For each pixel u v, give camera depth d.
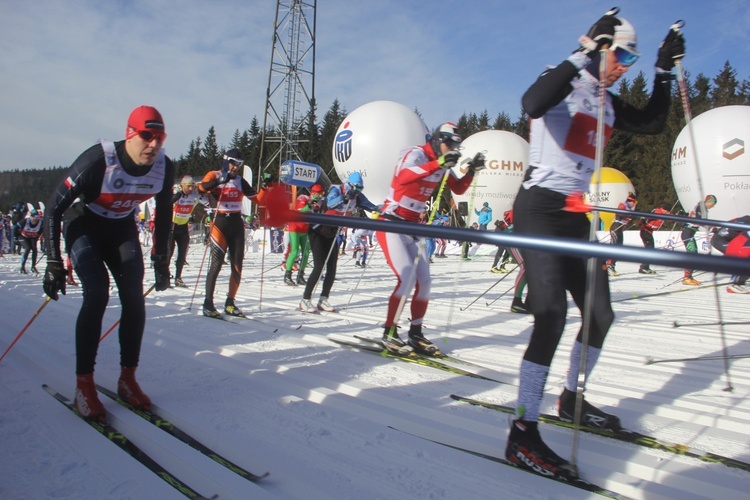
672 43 2.36
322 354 3.60
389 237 3.65
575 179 2.02
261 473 1.85
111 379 2.87
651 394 2.86
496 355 3.72
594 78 2.07
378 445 2.11
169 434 2.14
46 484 1.72
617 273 11.52
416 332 3.68
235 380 2.94
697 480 1.85
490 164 17.97
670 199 29.44
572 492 1.76
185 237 7.69
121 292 2.43
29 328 4.14
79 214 2.48
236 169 4.93
